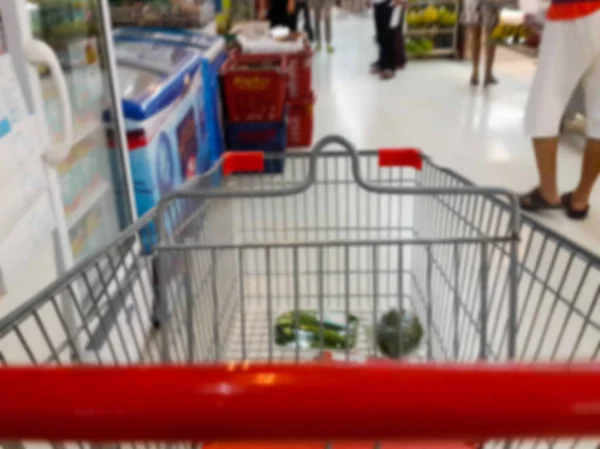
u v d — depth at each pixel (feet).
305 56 12.04
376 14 19.47
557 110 8.59
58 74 4.00
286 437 1.25
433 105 16.11
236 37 14.08
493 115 15.03
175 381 1.24
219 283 5.66
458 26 23.34
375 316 3.82
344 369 1.26
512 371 1.25
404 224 7.89
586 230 8.63
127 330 4.90
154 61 8.75
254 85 11.06
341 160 10.30
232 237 6.11
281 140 11.62
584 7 7.87
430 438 1.24
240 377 1.24
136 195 6.61
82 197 5.36
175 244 4.05
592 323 3.28
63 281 2.98
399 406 1.20
